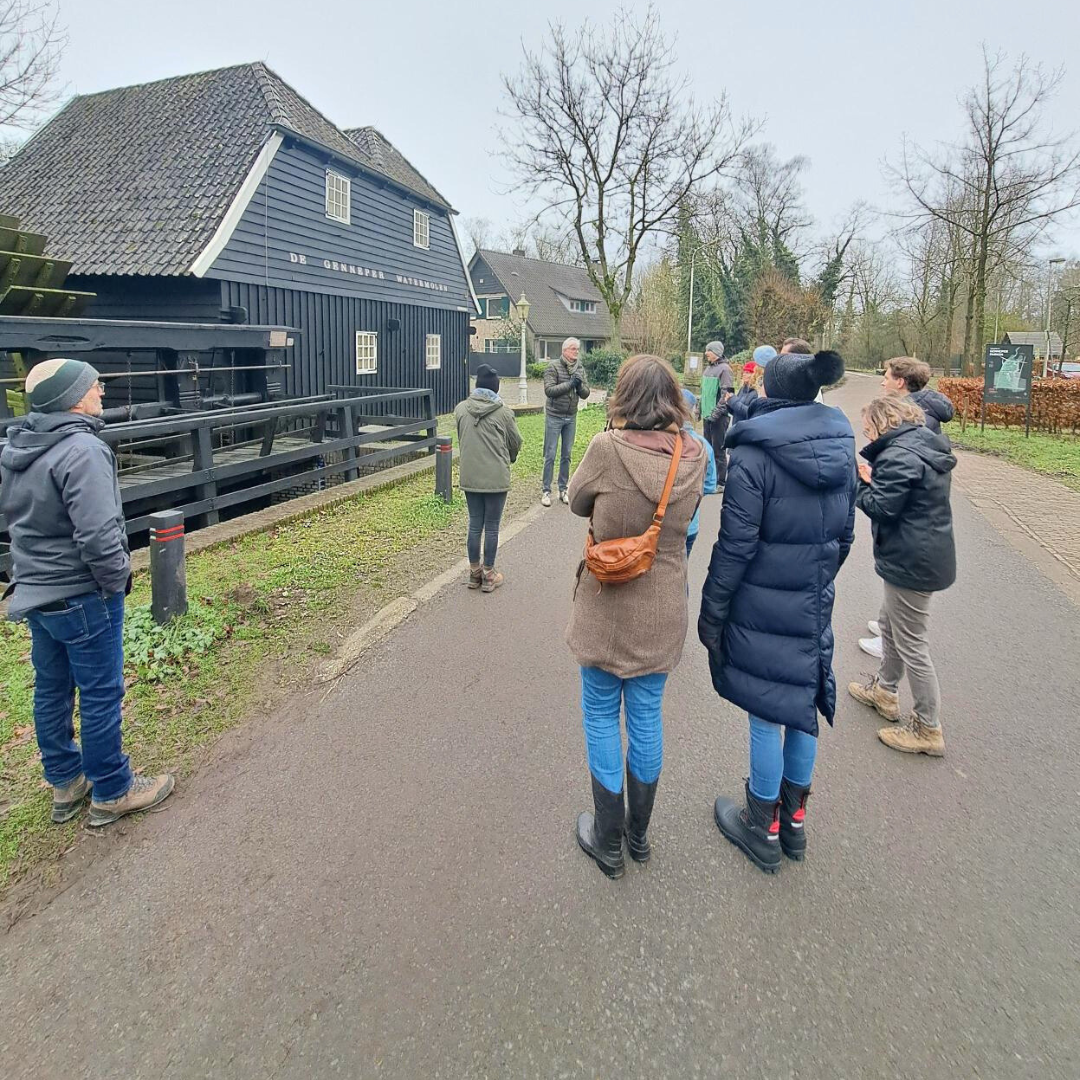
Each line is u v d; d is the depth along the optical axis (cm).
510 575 602
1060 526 782
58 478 262
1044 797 313
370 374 1778
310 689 405
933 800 311
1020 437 1468
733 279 4016
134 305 1356
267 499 1045
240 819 298
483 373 533
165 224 1323
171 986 223
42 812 303
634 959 231
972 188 2291
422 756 343
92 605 275
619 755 264
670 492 242
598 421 1591
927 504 328
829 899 257
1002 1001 216
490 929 243
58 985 223
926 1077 193
